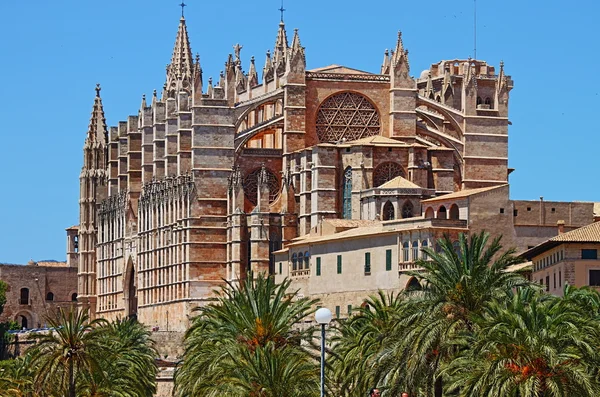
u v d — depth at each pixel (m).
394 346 124.19
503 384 108.69
